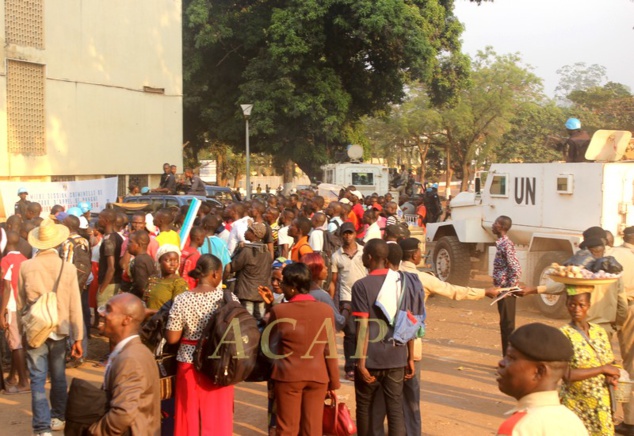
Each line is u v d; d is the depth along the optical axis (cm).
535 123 6462
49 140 2167
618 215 1180
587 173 1198
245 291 915
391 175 3288
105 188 1612
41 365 639
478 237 1439
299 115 3322
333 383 540
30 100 2097
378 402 582
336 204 1211
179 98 2777
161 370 536
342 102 3359
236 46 3712
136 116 2564
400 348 557
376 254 568
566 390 484
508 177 1366
